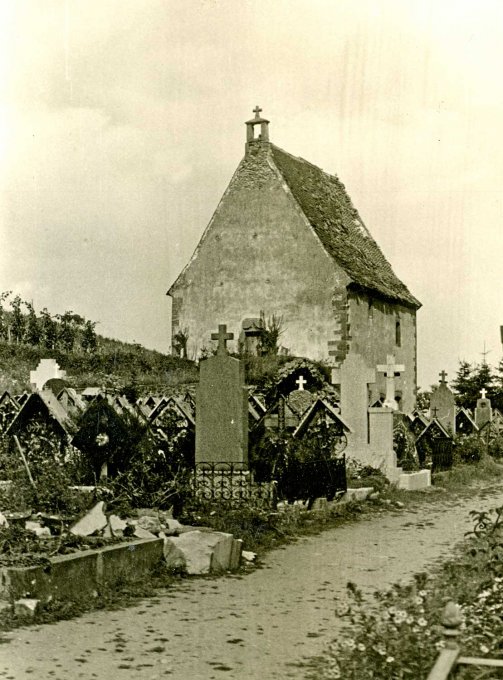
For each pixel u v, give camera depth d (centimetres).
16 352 3888
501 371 5431
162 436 1884
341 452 2370
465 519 1814
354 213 4825
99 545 1102
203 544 1199
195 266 4212
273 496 1620
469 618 816
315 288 4019
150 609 971
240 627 895
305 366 3338
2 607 912
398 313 4653
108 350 4134
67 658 773
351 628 886
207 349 4153
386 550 1409
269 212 4125
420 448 2823
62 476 1545
